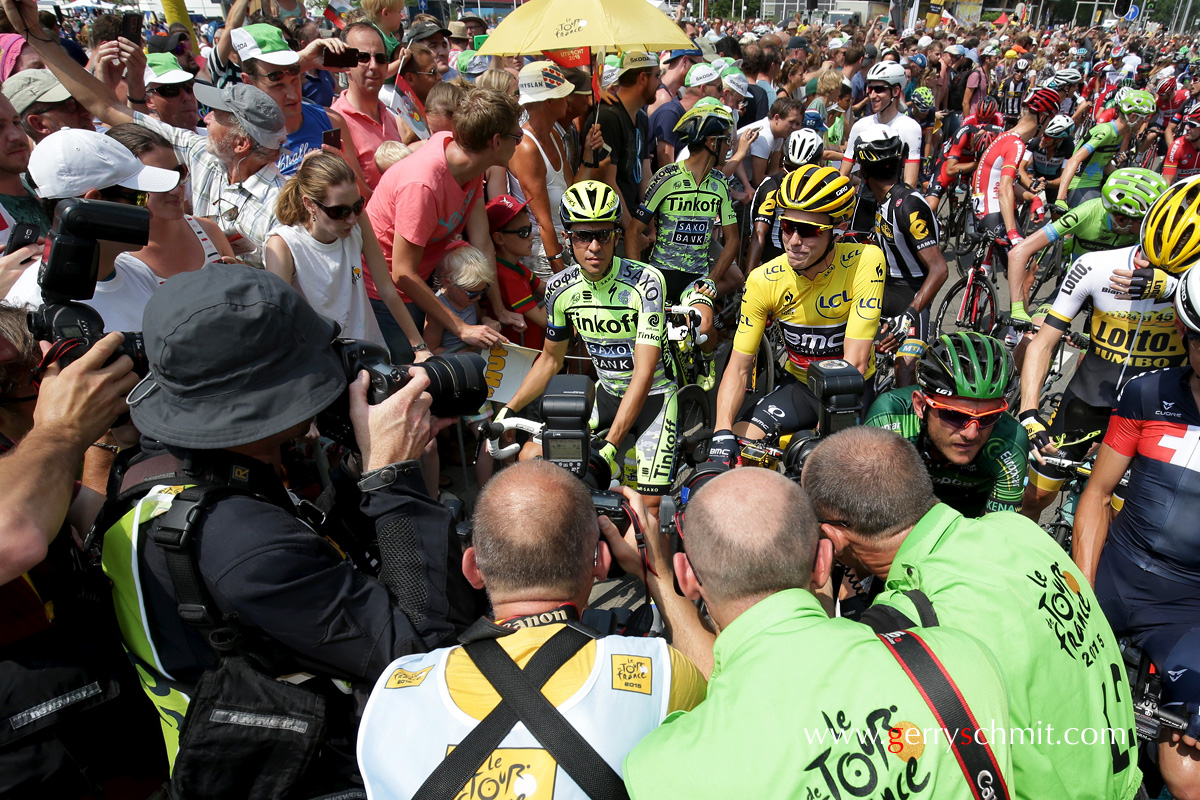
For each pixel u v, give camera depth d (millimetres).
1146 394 2051
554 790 1040
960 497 2373
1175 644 1961
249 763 1216
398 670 1203
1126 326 2906
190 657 1303
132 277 2260
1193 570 1993
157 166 2404
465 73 7195
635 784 1063
